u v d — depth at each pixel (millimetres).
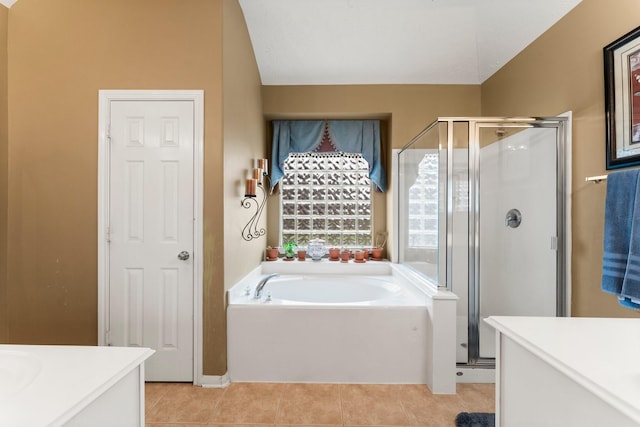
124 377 878
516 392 948
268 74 3244
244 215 2639
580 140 2018
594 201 1921
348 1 2555
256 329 2186
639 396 606
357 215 3744
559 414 771
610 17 1811
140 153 2162
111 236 2174
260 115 3268
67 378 797
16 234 2191
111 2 2166
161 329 2166
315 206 3762
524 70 2580
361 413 1863
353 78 3279
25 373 867
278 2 2555
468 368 2223
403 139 3328
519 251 2262
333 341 2184
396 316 2180
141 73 2154
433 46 2910
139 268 2170
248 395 2031
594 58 1916
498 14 2488
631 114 1678
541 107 2377
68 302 2182
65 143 2176
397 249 3369
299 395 2035
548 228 2170
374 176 3602
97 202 2170
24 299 2191
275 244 3709
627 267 1540
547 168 2170
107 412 810
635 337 900
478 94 3293
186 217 2154
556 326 988
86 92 2168
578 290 2031
